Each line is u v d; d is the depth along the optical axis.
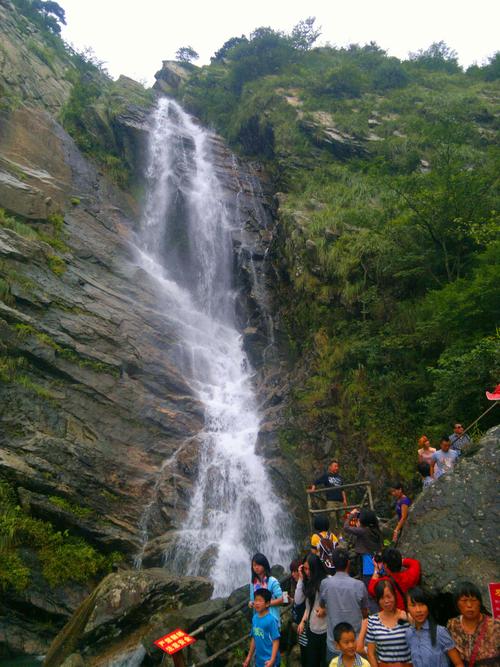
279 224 24.92
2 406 15.21
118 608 11.01
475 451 9.31
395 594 6.06
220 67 44.75
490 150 22.36
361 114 31.88
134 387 18.08
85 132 30.28
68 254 21.38
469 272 17.05
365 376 16.89
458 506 8.60
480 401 12.91
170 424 17.81
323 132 30.45
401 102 34.16
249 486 16.92
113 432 16.73
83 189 27.02
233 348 23.48
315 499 13.74
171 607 11.46
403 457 14.85
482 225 16.06
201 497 16.42
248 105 34.75
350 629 5.67
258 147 33.91
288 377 20.02
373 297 18.28
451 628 5.64
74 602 13.11
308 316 20.86
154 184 30.41
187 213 28.89
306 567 7.72
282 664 8.38
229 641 9.38
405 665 5.71
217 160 32.28
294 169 29.03
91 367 17.58
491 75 40.19
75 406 16.56
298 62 40.59
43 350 16.73
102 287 21.00
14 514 13.61
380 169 26.89
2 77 29.58
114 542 14.38
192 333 22.22
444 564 7.96
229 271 26.52
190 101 39.38
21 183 21.77
